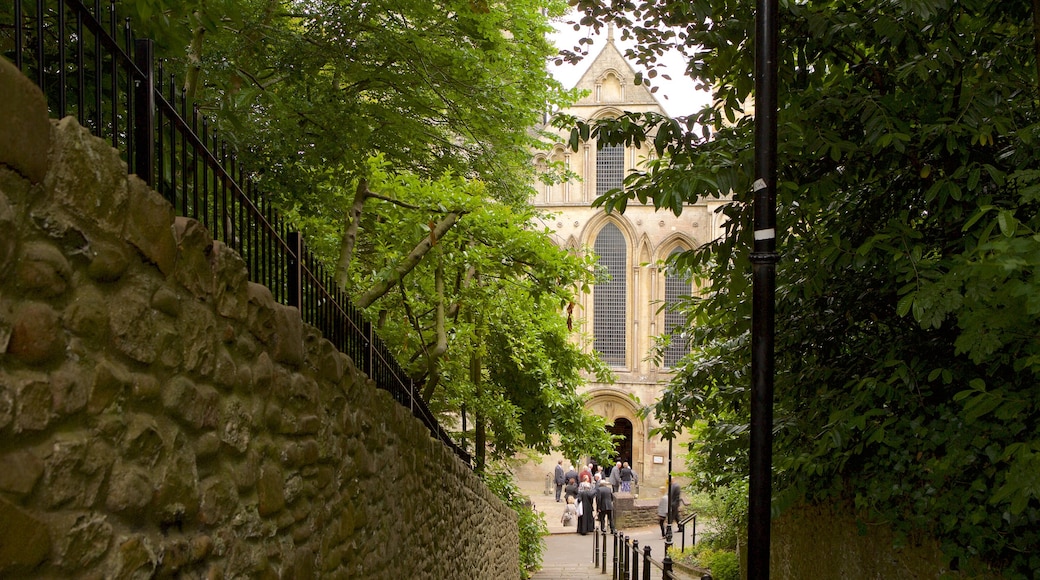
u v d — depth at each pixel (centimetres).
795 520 829
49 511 175
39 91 174
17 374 168
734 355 724
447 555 859
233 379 283
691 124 568
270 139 792
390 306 1148
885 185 552
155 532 224
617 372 4428
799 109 500
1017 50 511
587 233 4447
